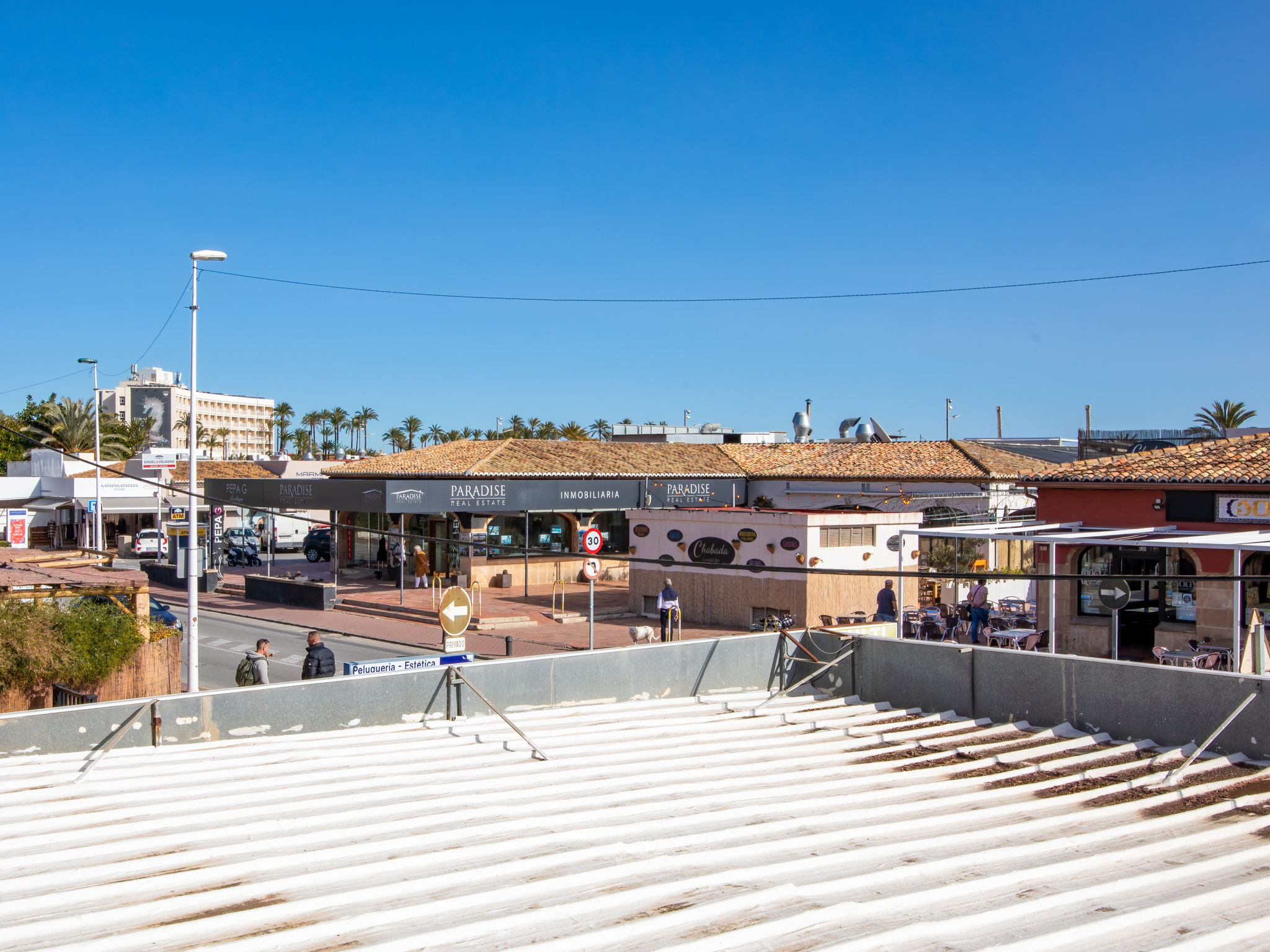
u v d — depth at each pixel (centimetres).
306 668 1500
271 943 465
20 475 6116
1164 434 3669
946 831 652
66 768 773
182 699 870
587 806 707
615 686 1107
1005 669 1009
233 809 685
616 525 4059
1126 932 479
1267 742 815
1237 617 1636
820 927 486
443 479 3394
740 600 2716
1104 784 763
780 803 717
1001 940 470
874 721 1008
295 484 3509
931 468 3625
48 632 1491
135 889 539
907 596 2745
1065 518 2275
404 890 538
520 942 468
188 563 1906
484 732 927
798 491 3962
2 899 525
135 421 7725
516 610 3036
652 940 470
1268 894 525
